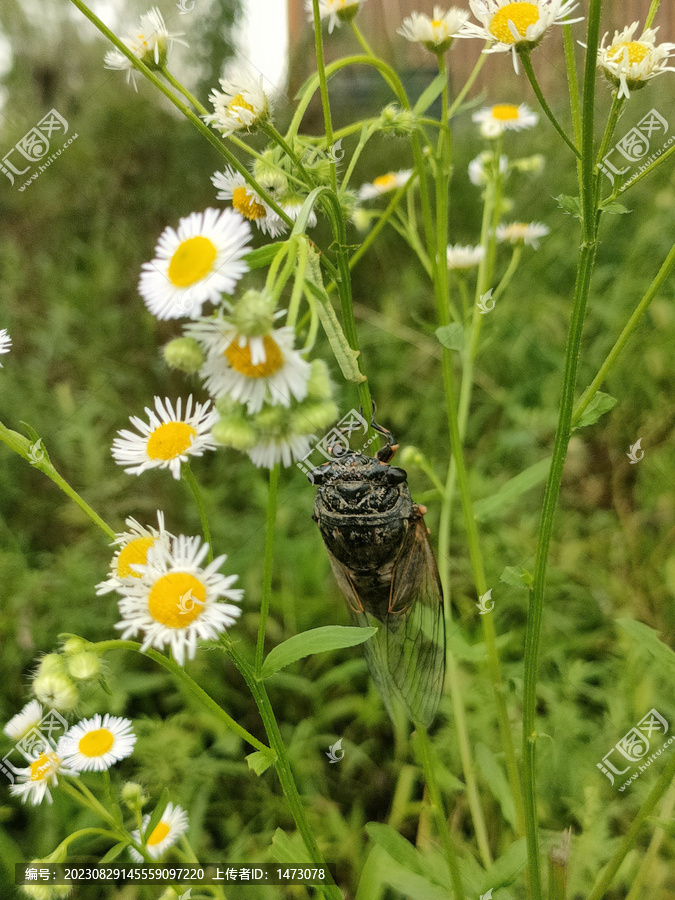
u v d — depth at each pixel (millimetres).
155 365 337
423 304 371
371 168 372
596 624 246
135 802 142
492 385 327
